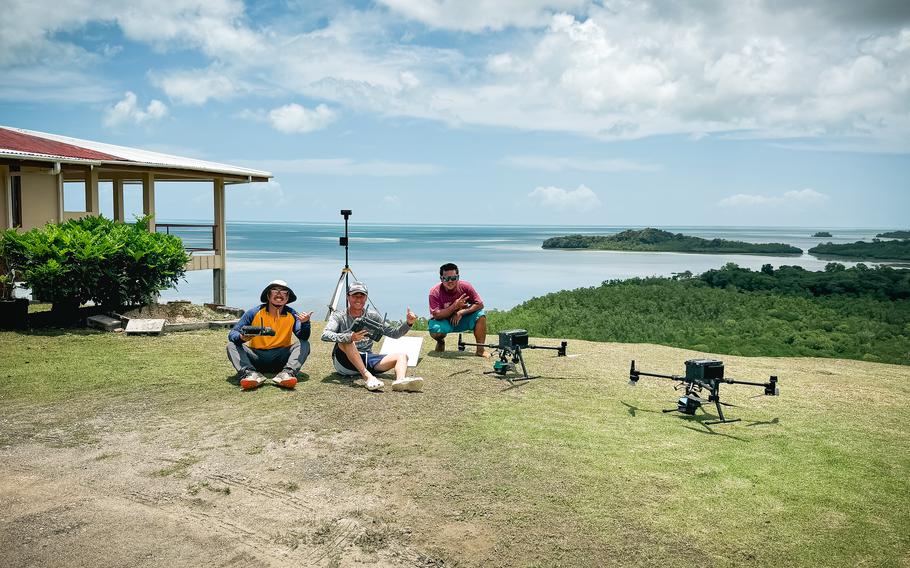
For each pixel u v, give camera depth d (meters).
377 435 5.24
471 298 9.12
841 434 5.57
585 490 4.17
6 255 10.10
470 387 7.06
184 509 3.87
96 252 9.97
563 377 7.82
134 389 6.61
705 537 3.58
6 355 8.02
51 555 3.29
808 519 3.83
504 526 3.67
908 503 4.09
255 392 6.59
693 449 5.05
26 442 4.97
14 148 12.73
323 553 3.38
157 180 19.73
